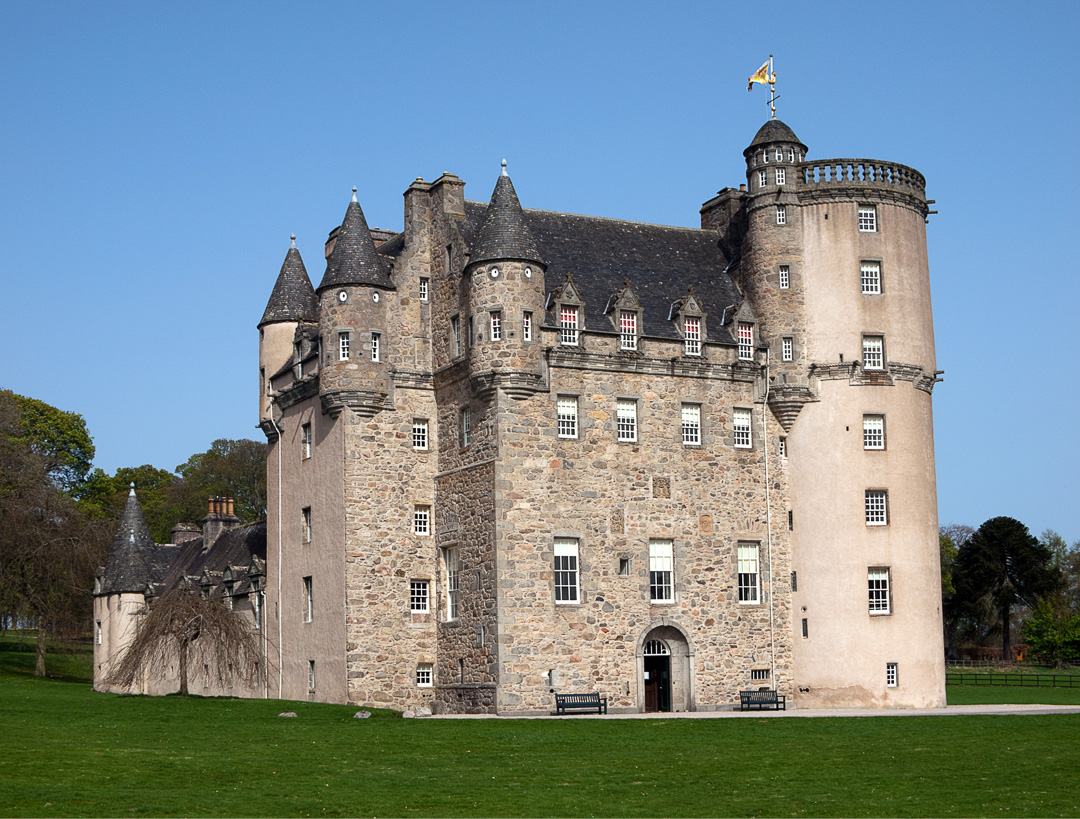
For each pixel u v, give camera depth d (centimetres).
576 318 5406
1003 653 12619
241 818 2733
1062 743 3872
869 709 5462
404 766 3431
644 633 5334
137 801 2841
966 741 3922
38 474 7794
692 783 3209
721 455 5641
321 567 5659
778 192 5903
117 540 7894
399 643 5453
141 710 4838
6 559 7219
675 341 5584
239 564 7125
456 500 5447
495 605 5094
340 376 5503
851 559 5638
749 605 5612
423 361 5694
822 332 5791
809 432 5766
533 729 4244
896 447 5747
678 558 5462
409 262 5731
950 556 14000
